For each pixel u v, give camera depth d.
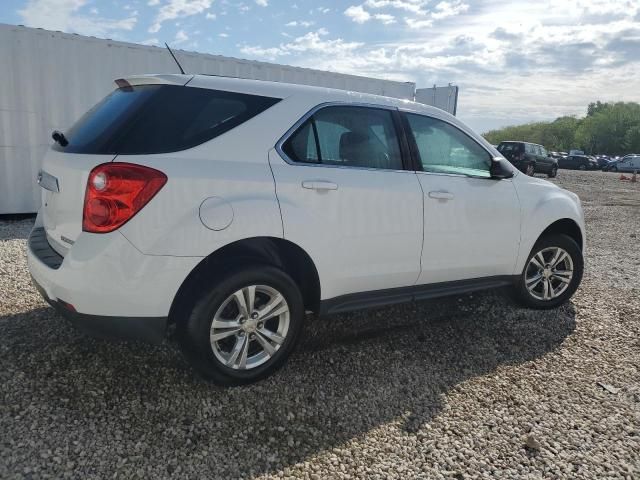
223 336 2.81
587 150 91.62
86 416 2.57
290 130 3.01
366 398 2.95
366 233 3.22
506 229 3.95
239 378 2.89
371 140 3.37
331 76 9.82
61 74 7.47
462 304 4.52
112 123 2.70
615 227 10.39
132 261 2.49
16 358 3.05
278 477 2.27
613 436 2.70
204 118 2.79
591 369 3.45
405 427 2.70
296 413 2.75
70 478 2.15
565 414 2.89
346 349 3.56
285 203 2.88
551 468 2.43
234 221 2.70
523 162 26.16
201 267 2.73
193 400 2.78
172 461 2.31
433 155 3.66
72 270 2.50
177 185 2.57
